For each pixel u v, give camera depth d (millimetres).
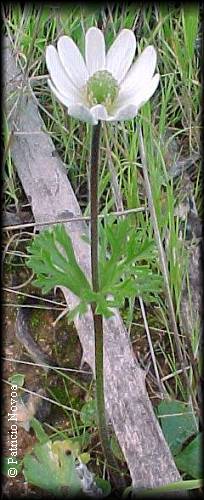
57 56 180
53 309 264
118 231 203
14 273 270
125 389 223
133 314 262
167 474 214
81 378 252
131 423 219
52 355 257
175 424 237
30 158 267
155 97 284
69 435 241
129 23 282
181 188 277
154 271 261
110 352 227
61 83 180
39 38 284
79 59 184
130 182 264
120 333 231
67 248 202
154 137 271
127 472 231
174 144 287
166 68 283
